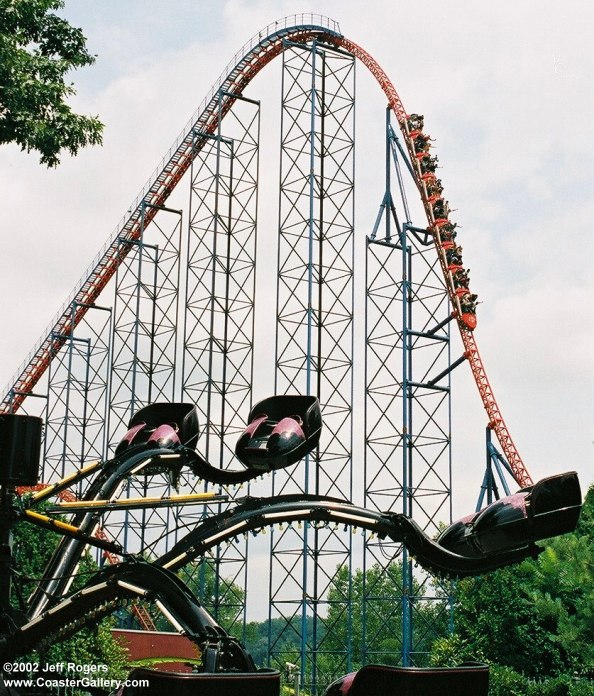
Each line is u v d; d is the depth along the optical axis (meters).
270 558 45.94
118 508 9.05
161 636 47.34
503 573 42.38
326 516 9.00
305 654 46.81
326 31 53.81
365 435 48.28
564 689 36.56
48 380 59.72
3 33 21.52
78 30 22.75
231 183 54.09
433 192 55.03
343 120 51.59
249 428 9.72
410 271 51.75
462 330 53.62
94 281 61.75
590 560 34.25
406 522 9.09
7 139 20.91
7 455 8.83
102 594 8.41
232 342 51.44
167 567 8.75
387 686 7.39
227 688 6.87
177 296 56.62
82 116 21.42
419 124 56.19
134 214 59.62
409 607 47.78
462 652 42.09
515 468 52.16
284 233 49.41
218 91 55.44
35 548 24.41
